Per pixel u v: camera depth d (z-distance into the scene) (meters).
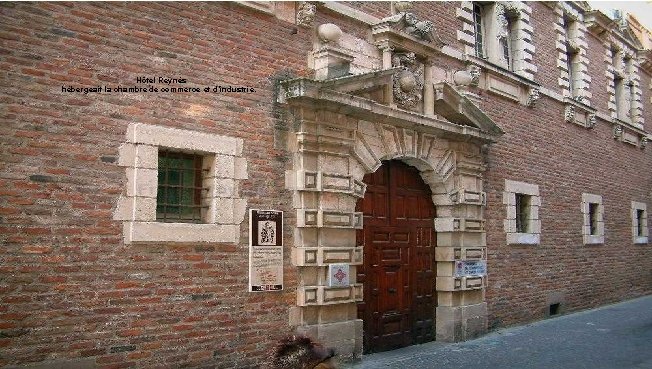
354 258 8.96
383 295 10.07
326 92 8.47
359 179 9.26
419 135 10.40
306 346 3.38
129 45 7.01
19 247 6.02
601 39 18.09
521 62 13.91
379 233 10.12
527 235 13.32
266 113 8.27
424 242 10.97
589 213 16.14
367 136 9.40
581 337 11.35
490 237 12.27
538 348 10.24
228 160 7.74
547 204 14.27
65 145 6.41
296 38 8.82
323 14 9.23
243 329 7.74
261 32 8.38
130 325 6.73
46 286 6.16
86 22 6.68
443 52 11.30
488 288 12.09
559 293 14.41
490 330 12.02
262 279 7.94
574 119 15.66
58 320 6.21
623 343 10.65
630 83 20.09
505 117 13.09
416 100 10.39
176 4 7.48
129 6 7.05
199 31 7.68
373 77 9.23
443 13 11.63
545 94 14.52
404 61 10.39
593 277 16.03
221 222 7.59
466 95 11.51
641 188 19.59
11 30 6.14
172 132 7.23
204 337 7.35
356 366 8.79
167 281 7.08
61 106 6.42
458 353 9.85
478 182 11.73
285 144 8.43
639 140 19.92
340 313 8.78
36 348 6.05
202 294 7.38
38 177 6.20
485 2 13.29
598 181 16.84
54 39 6.43
